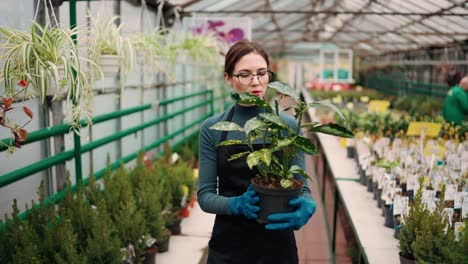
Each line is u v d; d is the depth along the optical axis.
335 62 18.28
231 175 1.73
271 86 1.54
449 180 3.01
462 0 5.27
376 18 9.22
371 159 3.70
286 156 1.54
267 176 1.60
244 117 1.77
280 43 17.41
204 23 6.18
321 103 1.53
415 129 4.20
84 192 2.89
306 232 4.31
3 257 2.07
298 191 1.53
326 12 6.40
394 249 2.37
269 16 10.81
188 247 3.28
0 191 2.65
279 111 1.68
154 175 3.41
